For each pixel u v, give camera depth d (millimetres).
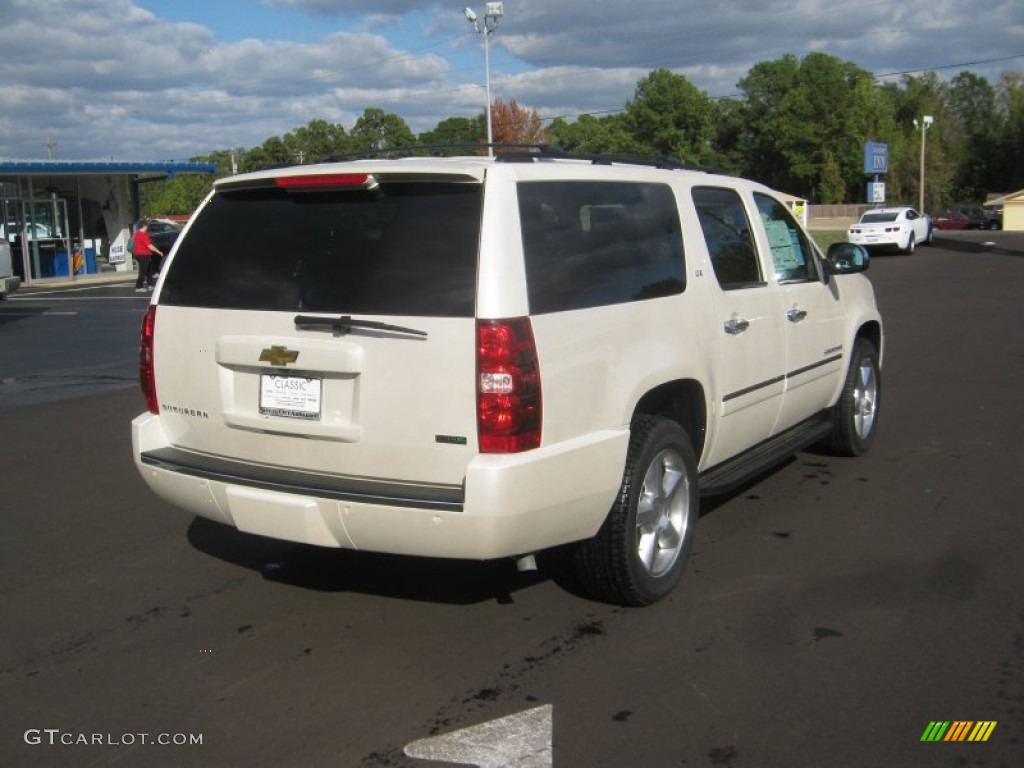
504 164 3988
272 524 4129
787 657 4059
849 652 4094
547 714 3643
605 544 4344
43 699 3844
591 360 4078
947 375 10570
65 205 31766
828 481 6613
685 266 4844
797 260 6168
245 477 4180
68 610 4695
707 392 4910
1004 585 4770
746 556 5242
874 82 88125
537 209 4039
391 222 4020
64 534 5820
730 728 3525
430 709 3703
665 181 4926
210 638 4367
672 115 83375
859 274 7180
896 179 82312
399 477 3943
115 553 5488
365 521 3914
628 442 4289
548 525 3943
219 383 4312
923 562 5102
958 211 65000
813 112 81750
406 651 4199
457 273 3816
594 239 4293
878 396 7445
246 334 4199
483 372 3736
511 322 3760
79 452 7844
